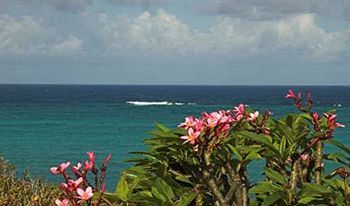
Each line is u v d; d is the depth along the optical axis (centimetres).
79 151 5134
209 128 340
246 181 371
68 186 342
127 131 7625
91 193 341
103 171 362
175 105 15975
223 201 345
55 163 4069
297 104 400
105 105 15488
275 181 366
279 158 368
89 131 7531
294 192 347
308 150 380
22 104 15588
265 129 398
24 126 8212
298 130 395
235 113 400
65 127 8119
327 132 364
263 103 17288
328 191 333
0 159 936
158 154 391
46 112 11819
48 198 682
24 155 4628
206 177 347
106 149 5406
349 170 382
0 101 17488
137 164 409
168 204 345
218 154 369
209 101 19138
